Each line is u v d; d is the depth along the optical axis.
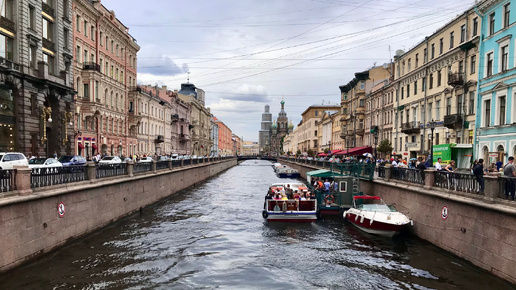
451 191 14.10
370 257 14.52
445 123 30.17
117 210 20.42
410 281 11.91
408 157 38.69
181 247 15.88
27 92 26.56
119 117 47.59
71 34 34.12
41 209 13.02
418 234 16.83
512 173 12.31
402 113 41.16
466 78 28.52
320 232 18.97
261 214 24.12
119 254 14.56
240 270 13.14
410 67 39.28
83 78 37.72
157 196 28.56
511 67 23.30
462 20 29.14
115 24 45.28
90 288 11.12
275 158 145.75
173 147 76.44
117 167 21.19
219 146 156.75
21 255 11.88
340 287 11.61
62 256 13.80
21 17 26.00
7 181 11.59
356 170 25.84
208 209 25.91
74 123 35.56
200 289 11.38
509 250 10.54
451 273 12.23
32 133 27.30
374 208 18.95
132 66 53.69
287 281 12.12
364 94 57.09
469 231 12.67
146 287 11.39
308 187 28.75
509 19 23.64
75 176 16.09
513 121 23.03
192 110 96.25
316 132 102.00
